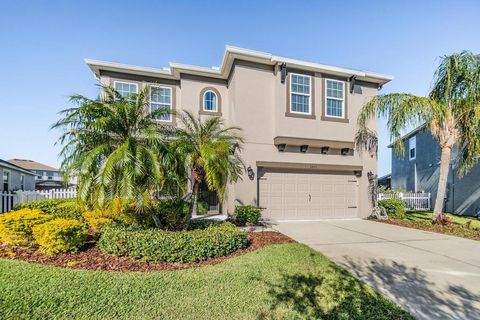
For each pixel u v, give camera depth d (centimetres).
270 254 591
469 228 1001
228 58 1138
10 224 577
